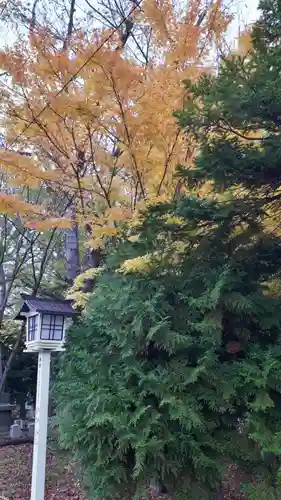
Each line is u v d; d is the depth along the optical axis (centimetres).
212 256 336
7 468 578
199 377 293
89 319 366
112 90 365
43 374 401
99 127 399
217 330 292
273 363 277
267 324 305
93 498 297
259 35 312
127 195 444
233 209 308
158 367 301
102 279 379
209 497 287
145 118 390
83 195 437
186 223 323
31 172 395
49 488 465
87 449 307
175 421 288
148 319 308
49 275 976
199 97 332
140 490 274
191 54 397
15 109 377
